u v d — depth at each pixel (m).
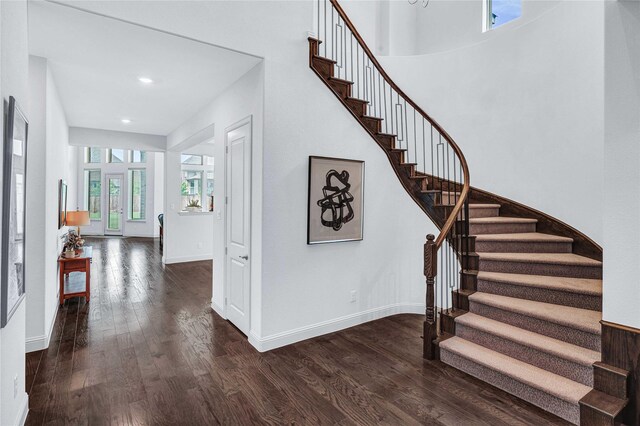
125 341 3.43
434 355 3.10
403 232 4.38
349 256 3.92
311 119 3.55
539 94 4.12
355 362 3.05
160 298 4.90
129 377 2.74
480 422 2.23
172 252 7.30
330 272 3.75
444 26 5.58
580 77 3.76
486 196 4.59
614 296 2.21
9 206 1.74
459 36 5.41
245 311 3.56
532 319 2.80
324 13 4.11
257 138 3.32
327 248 3.72
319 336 3.64
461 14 5.39
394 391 2.58
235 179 3.83
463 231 3.87
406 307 4.43
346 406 2.39
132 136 6.79
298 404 2.41
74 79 3.78
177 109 5.02
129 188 11.97
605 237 2.24
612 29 2.19
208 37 2.91
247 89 3.55
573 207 3.84
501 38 4.45
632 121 2.11
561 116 3.94
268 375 2.80
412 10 5.88
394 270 4.36
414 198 4.27
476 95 4.66
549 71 4.04
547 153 4.07
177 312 4.33
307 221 3.53
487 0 5.22
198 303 4.70
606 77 2.21
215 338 3.54
